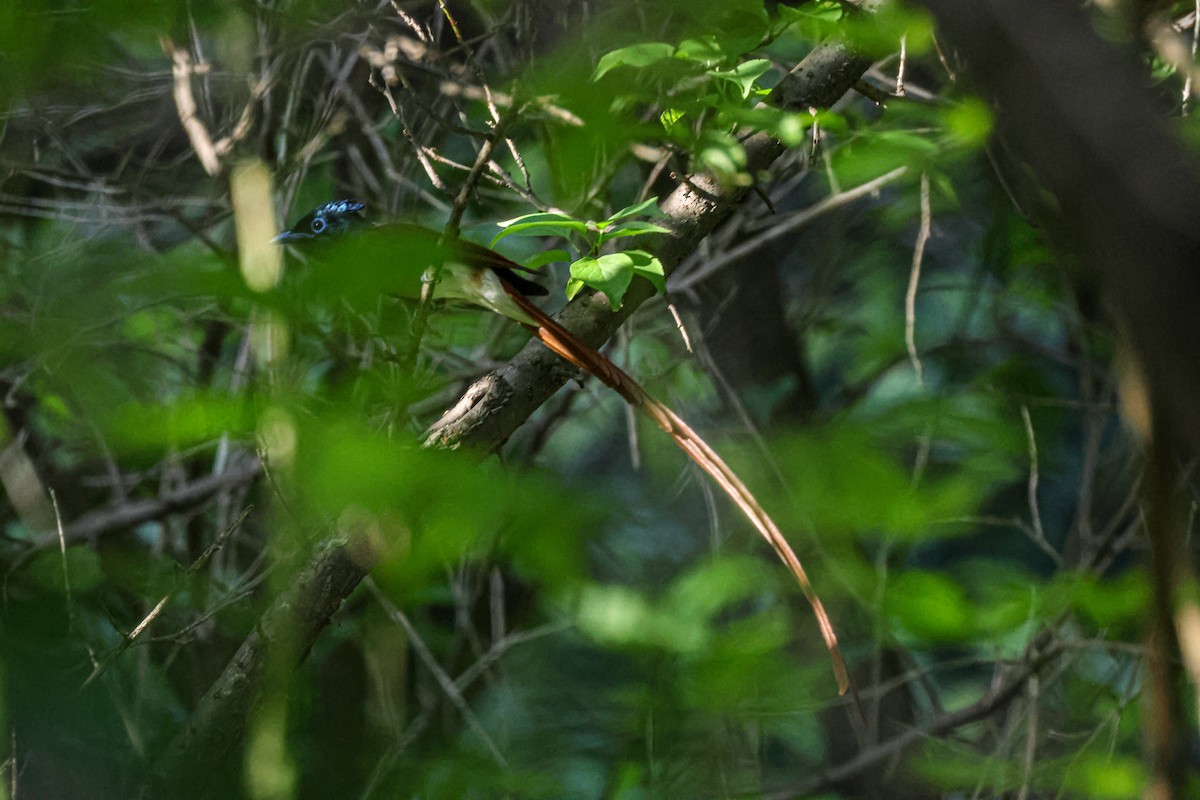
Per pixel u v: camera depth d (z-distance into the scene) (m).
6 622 8.31
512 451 10.96
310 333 5.49
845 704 9.89
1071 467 12.74
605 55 5.36
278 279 4.90
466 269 6.25
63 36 6.18
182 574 6.87
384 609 9.24
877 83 8.48
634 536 11.48
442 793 8.70
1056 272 9.93
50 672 8.23
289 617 5.61
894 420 8.98
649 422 10.34
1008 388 10.30
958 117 6.05
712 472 5.71
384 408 6.27
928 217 8.22
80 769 7.80
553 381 5.70
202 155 7.96
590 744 10.33
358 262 3.86
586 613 8.69
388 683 9.12
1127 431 8.70
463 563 8.98
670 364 10.04
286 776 5.80
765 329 10.53
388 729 9.06
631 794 8.85
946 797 9.45
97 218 9.12
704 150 5.62
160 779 5.92
